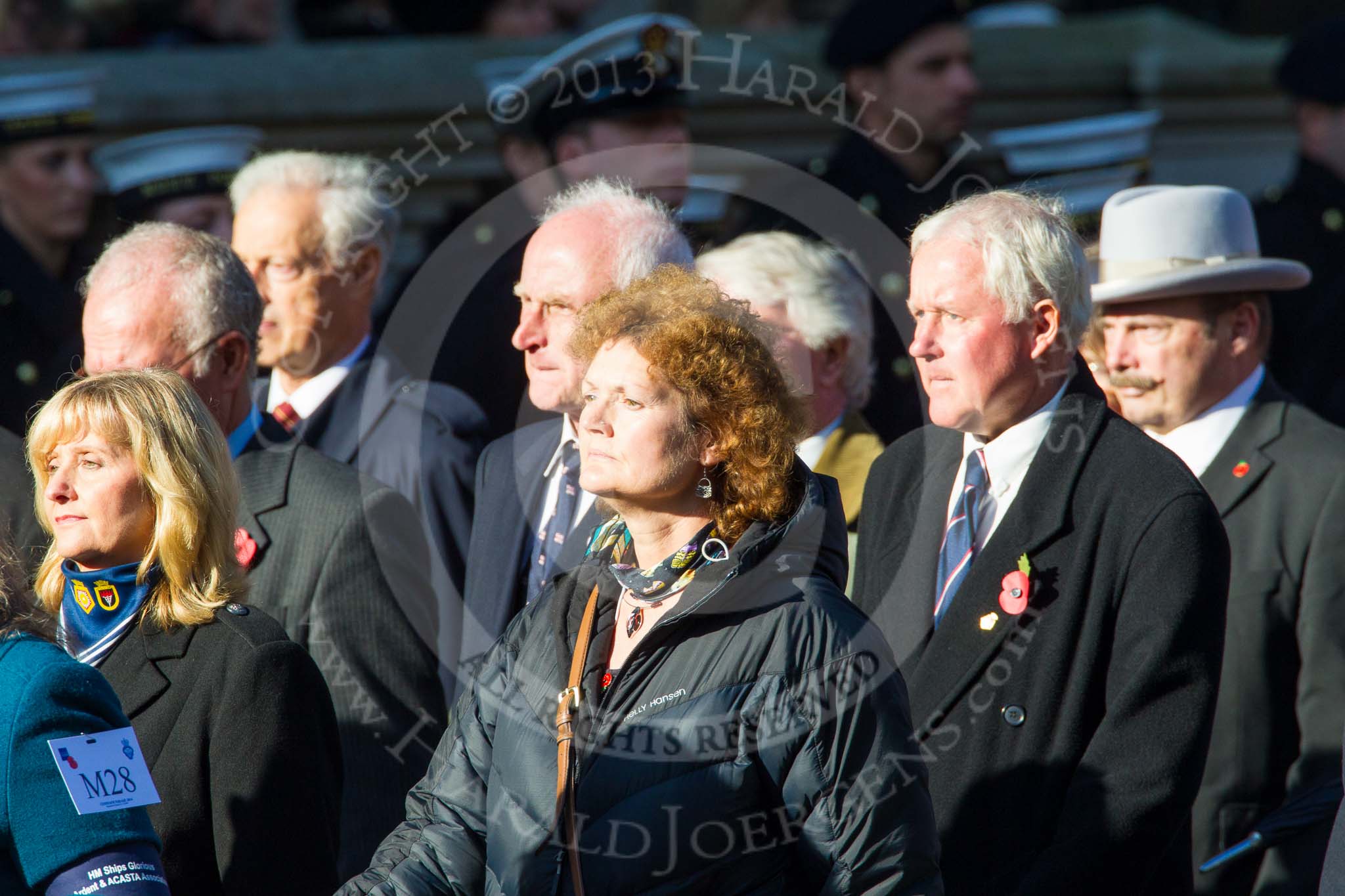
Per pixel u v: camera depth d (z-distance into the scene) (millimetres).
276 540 11789
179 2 26688
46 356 18953
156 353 11820
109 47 25641
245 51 24500
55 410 10102
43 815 8211
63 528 10062
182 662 9969
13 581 8852
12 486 13406
